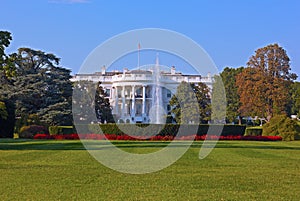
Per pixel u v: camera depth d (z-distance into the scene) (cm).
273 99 6919
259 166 1844
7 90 5684
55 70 6009
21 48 6019
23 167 1761
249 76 7181
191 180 1436
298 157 2272
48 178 1459
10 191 1216
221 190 1248
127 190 1245
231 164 1917
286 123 4453
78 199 1112
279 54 7094
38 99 5791
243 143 3597
